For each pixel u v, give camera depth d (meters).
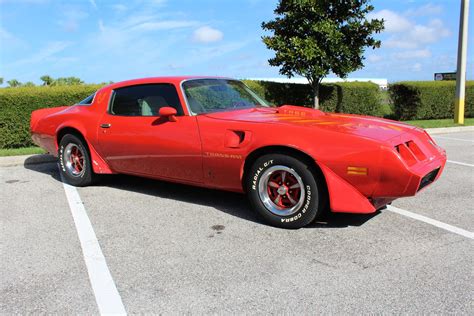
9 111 8.86
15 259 3.26
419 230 3.75
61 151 5.59
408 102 14.74
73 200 4.89
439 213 4.24
